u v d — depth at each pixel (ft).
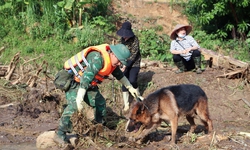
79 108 24.40
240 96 34.47
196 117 28.35
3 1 49.78
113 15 50.72
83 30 45.70
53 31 46.70
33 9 48.16
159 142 26.68
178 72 37.40
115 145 25.86
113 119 31.40
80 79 24.59
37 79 37.32
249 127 30.55
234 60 38.19
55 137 25.50
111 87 35.78
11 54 43.78
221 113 32.89
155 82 36.52
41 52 44.16
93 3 49.70
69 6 45.88
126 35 32.27
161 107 25.41
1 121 29.91
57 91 34.96
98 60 24.41
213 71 37.52
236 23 49.39
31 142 27.02
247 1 45.11
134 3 53.67
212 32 50.24
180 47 36.47
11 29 46.65
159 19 51.93
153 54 45.34
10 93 33.94
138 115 25.13
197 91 26.55
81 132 25.40
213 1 47.52
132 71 33.35
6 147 26.02
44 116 31.32
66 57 43.78
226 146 25.52
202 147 25.55
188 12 53.06
